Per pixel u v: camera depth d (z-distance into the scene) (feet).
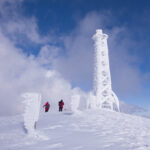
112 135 32.01
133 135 32.07
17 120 62.03
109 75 139.74
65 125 43.93
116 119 56.34
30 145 26.18
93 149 22.58
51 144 26.12
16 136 32.99
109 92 136.26
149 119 65.77
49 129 38.63
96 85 138.41
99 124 45.68
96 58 143.13
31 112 34.42
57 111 87.97
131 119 58.65
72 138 29.73
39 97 35.40
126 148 22.47
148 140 27.76
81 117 59.62
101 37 144.46
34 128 35.83
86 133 34.22
